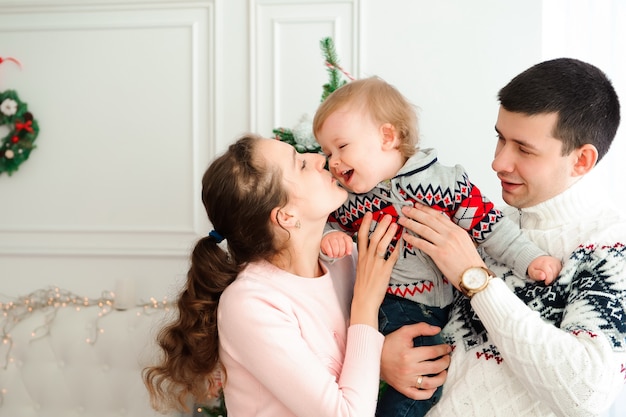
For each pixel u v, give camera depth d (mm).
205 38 3279
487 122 3109
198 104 3297
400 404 1624
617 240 1483
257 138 1667
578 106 1510
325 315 1615
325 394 1428
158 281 3352
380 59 3170
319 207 1605
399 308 1697
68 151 3383
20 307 3184
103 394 2986
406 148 1704
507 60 3088
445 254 1562
